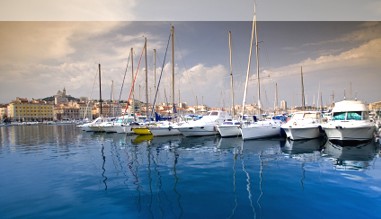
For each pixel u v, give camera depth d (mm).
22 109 156750
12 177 11844
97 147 22812
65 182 10867
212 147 20688
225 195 8844
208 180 10828
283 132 25625
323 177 10805
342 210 7312
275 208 7559
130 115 43000
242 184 10125
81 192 9469
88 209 7816
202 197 8703
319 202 7957
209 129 28219
